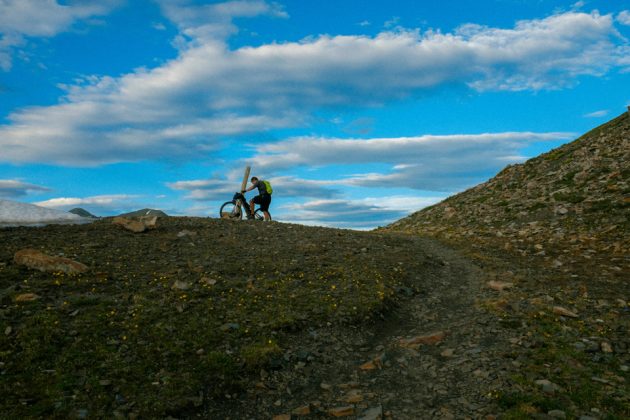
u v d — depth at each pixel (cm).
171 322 930
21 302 934
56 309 922
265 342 907
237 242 1747
